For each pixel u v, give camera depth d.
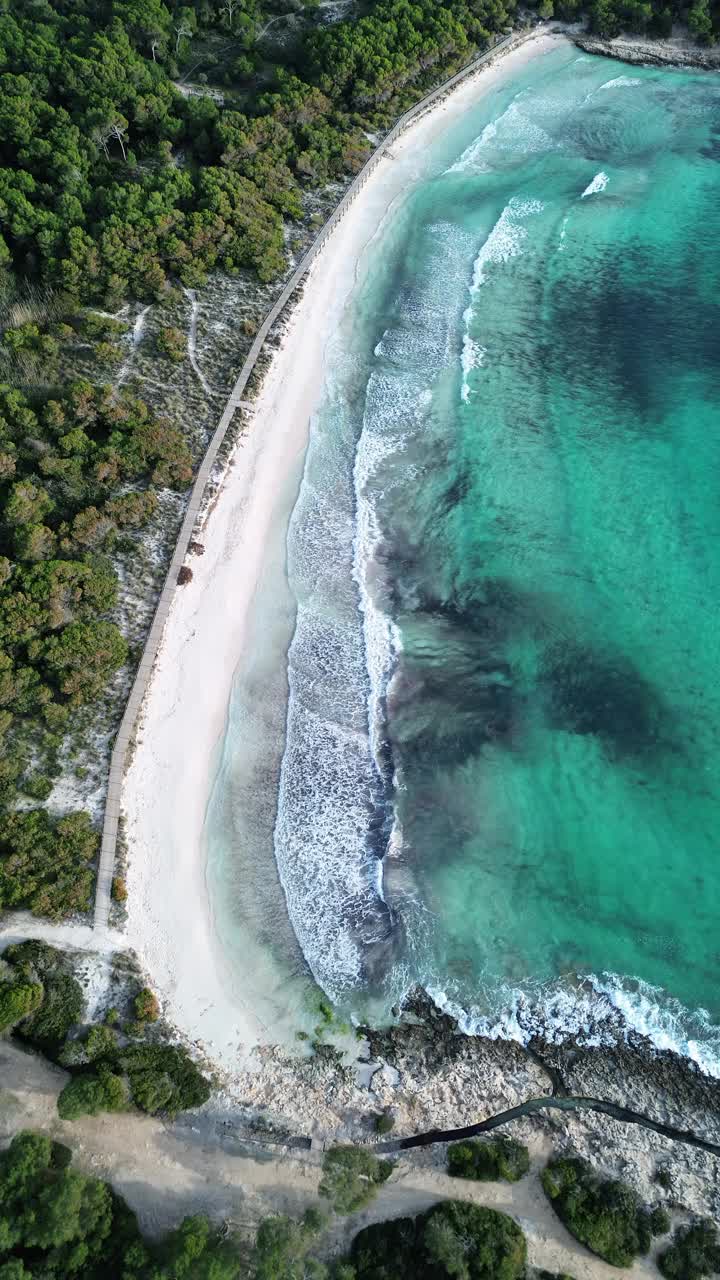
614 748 41.56
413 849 38.75
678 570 47.66
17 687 39.75
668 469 52.31
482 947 36.34
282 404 54.12
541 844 39.00
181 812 38.56
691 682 43.47
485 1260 27.81
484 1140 31.36
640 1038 33.84
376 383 56.59
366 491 51.09
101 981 34.00
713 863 38.34
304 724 41.72
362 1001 34.84
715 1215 29.73
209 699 41.88
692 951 36.03
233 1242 28.61
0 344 53.84
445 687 43.56
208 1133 31.39
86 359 54.47
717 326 60.31
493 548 49.00
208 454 50.00
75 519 44.88
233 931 36.06
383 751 41.41
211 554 46.62
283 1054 33.44
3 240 56.97
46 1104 31.50
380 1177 30.05
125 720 39.97
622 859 38.56
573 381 57.22
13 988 31.80
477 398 56.16
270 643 44.12
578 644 45.00
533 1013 34.59
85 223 59.72
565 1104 32.31
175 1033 33.38
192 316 57.84
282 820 39.00
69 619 41.91
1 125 61.16
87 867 36.12
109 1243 28.11
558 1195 29.81
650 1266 28.86
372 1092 32.62
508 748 41.69
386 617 45.91
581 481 51.94
